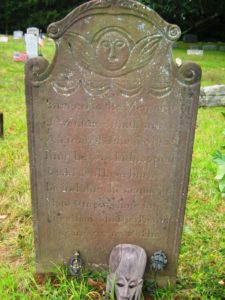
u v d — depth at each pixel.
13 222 3.56
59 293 2.72
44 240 2.89
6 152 4.91
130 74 2.44
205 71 12.26
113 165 2.68
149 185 2.73
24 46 16.05
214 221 3.64
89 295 2.72
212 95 7.93
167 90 2.47
